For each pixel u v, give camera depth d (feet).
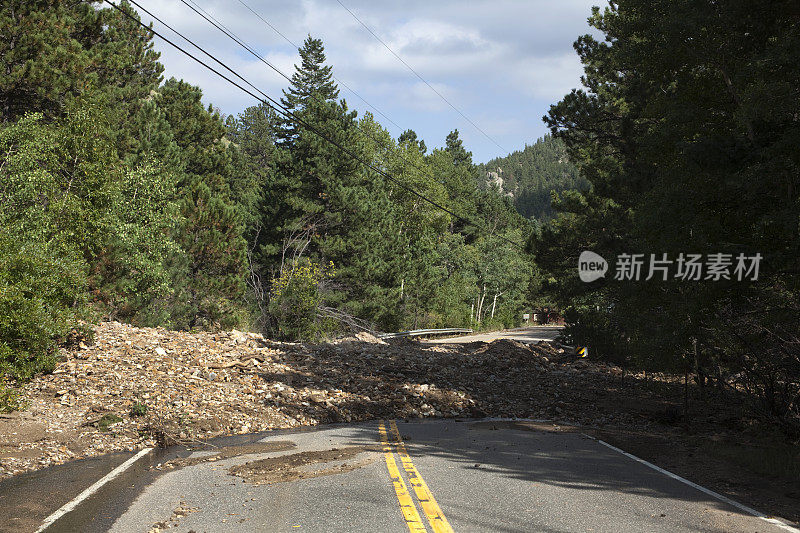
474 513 19.83
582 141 91.45
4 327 39.83
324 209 145.89
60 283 45.96
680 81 45.09
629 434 40.22
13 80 71.51
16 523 18.66
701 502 22.00
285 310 100.37
